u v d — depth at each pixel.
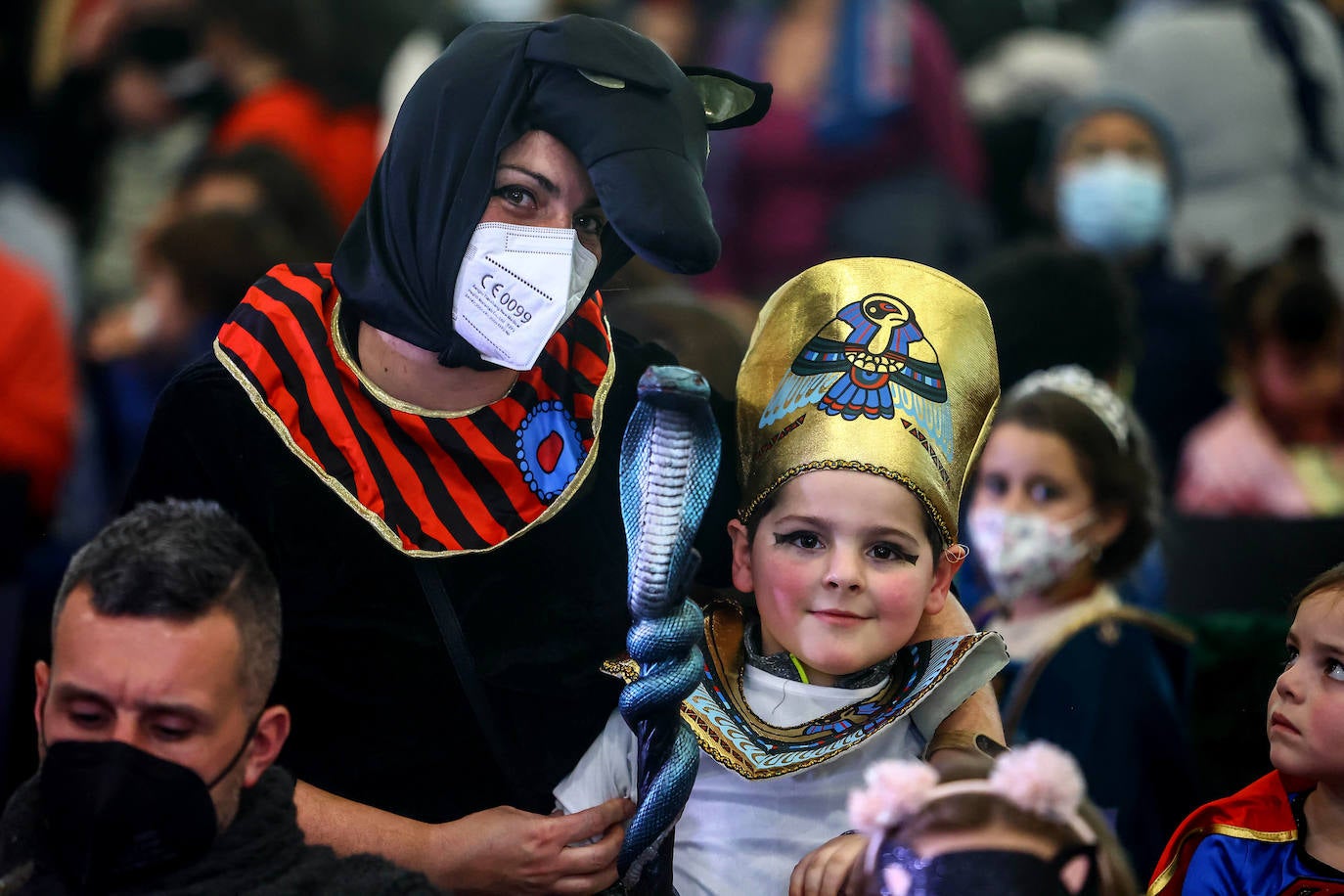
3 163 19.62
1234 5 18.41
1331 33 18.27
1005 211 19.62
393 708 7.54
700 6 18.66
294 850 6.72
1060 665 9.97
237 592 6.57
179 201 15.72
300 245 15.13
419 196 7.38
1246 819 7.67
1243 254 17.45
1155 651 10.25
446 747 7.59
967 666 7.65
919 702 7.52
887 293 7.81
